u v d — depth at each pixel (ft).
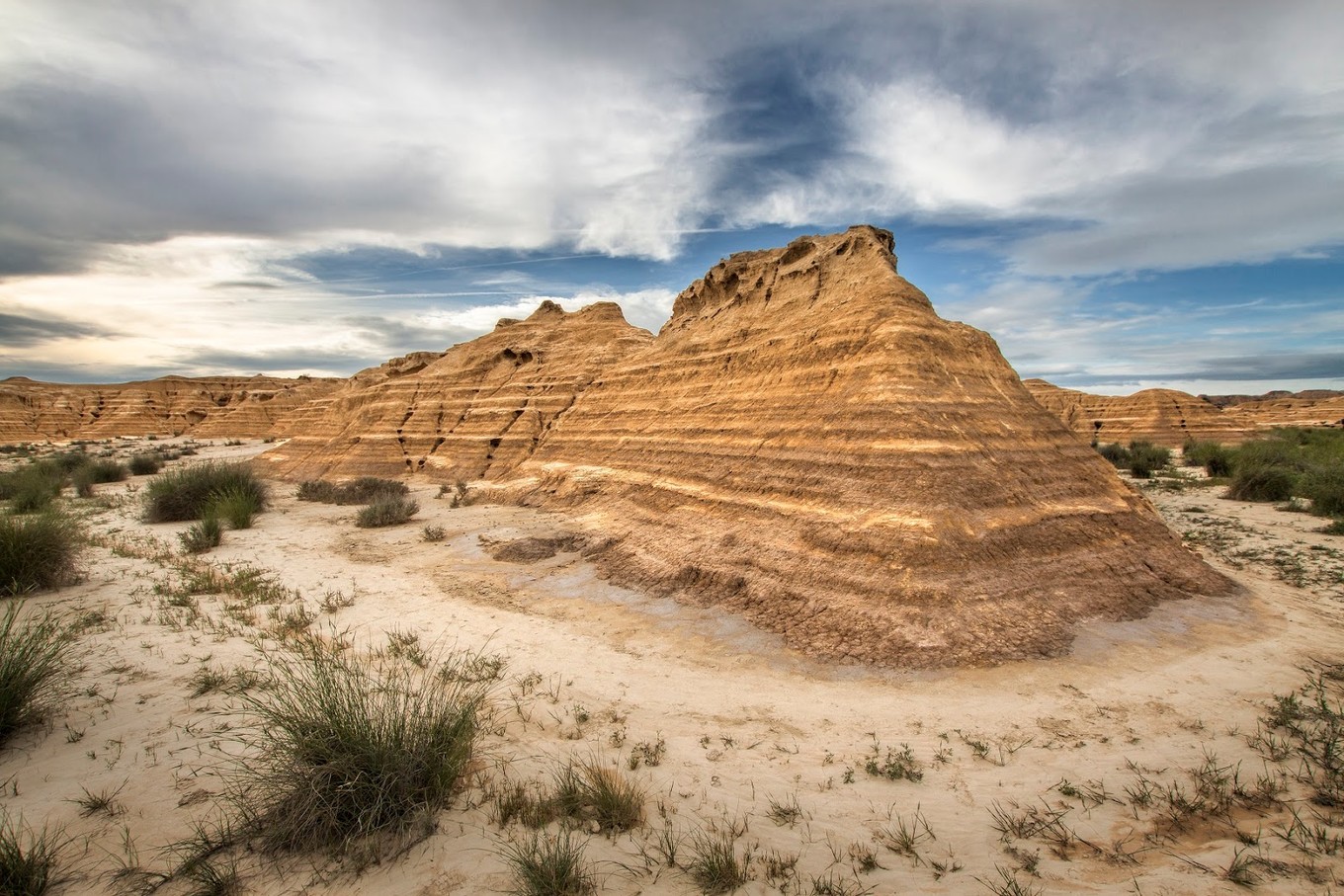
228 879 15.61
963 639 31.22
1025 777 21.29
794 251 80.02
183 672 29.40
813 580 38.24
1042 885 15.78
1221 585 42.06
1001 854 17.26
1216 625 35.55
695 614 39.50
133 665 30.27
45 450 212.02
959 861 16.94
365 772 18.04
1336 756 21.20
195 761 21.30
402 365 164.86
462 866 16.35
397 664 31.91
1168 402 211.20
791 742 24.29
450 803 19.25
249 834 17.28
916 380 47.88
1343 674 29.12
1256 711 25.52
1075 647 31.78
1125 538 44.21
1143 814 18.89
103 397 318.65
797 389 58.08
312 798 17.17
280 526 75.87
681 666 32.14
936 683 28.68
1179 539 48.52
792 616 36.24
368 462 124.06
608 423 89.10
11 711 22.82
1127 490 51.98
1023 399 56.54
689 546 48.88
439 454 117.50
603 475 77.71
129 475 139.95
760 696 28.43
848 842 17.95
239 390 329.11
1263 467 85.10
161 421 309.22
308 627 37.83
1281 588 43.62
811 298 70.49
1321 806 18.69
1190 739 23.43
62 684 27.48
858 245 70.74
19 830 17.54
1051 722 25.05
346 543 64.64
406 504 80.33
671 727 25.58
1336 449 111.86
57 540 45.88
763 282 81.61
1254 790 19.74
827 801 20.17
